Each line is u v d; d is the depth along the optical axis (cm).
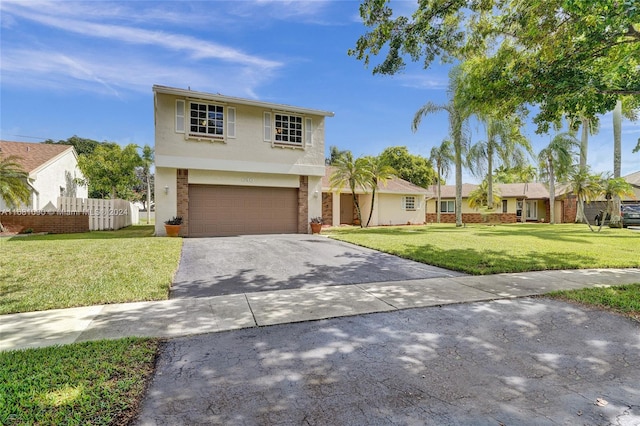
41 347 369
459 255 966
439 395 287
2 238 1228
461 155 2198
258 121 1514
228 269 784
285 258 920
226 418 252
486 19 862
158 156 1346
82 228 1552
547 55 747
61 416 246
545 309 519
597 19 634
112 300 538
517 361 351
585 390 298
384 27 827
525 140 2244
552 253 1024
